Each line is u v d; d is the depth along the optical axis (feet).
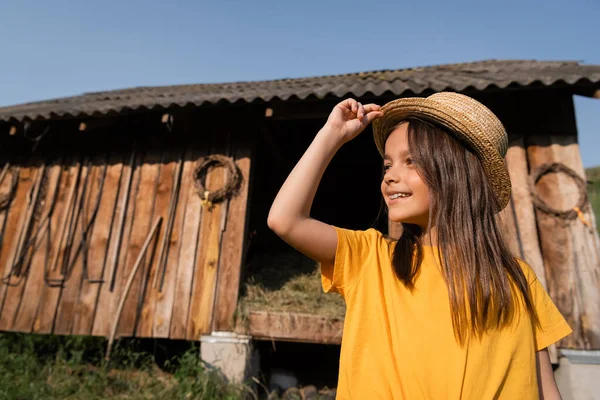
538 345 4.11
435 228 4.17
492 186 4.39
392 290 3.96
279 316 13.05
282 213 3.91
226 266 14.20
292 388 13.82
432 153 4.08
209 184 15.25
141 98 18.62
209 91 19.17
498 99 14.52
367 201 26.63
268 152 21.33
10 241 16.21
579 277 12.72
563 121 14.16
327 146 4.14
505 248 4.14
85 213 15.88
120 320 14.35
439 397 3.40
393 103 4.38
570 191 13.51
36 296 15.35
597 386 11.66
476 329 3.64
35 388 12.34
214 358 12.85
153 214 15.31
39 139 16.74
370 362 3.70
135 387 13.14
